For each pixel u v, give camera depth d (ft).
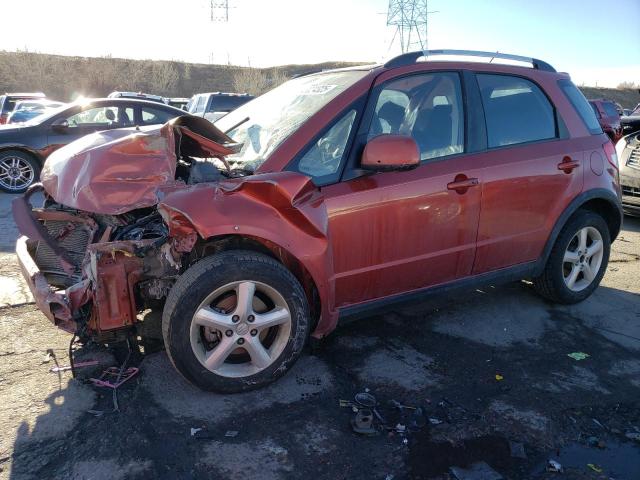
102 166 10.34
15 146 30.99
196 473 8.17
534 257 13.85
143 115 33.50
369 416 9.34
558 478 8.38
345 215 10.66
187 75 198.29
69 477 7.98
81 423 9.22
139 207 10.18
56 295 9.75
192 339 9.63
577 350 12.57
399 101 11.84
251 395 10.27
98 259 9.62
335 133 11.07
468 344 12.66
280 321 10.18
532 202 13.21
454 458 8.75
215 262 9.65
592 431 9.60
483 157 12.44
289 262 10.57
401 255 11.51
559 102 14.21
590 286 15.23
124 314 9.93
